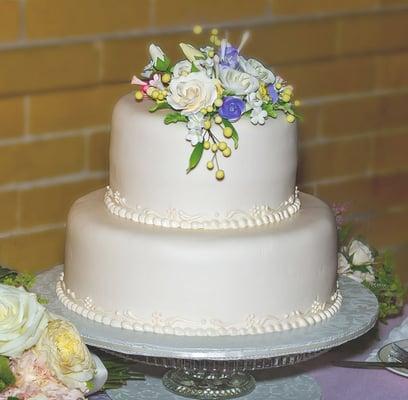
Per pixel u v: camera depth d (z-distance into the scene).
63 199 3.47
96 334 2.07
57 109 3.38
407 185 4.22
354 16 3.88
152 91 2.12
